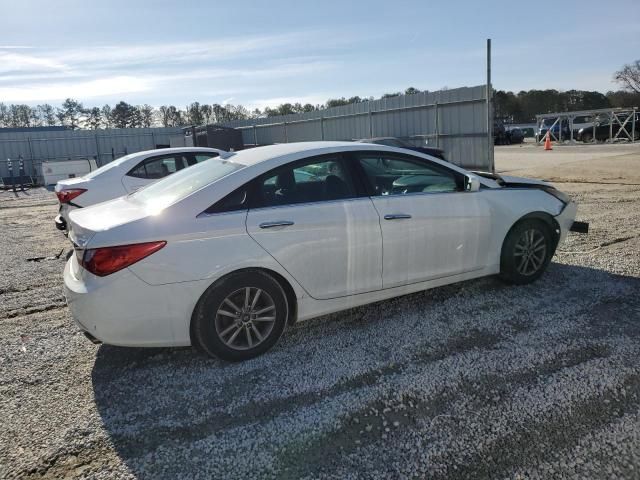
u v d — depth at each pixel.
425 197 4.06
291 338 3.86
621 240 6.29
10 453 2.61
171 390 3.19
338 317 4.21
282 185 3.62
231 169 3.67
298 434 2.68
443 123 17.31
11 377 3.43
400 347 3.62
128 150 30.23
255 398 3.05
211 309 3.34
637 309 4.05
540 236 4.69
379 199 3.87
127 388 3.24
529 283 4.72
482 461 2.39
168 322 3.26
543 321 3.91
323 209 3.65
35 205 15.02
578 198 10.14
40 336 4.13
